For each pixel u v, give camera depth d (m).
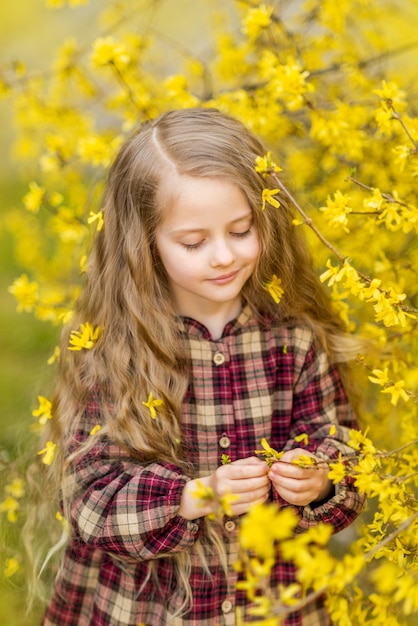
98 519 1.72
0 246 3.65
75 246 2.23
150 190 1.72
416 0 2.28
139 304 1.77
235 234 1.71
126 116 2.12
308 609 1.79
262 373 1.79
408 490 1.79
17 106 2.27
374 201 1.72
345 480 1.75
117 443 1.77
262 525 1.44
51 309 2.08
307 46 2.15
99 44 1.99
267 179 1.77
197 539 1.75
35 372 2.76
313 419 1.81
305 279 1.84
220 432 1.77
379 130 1.90
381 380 1.71
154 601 1.77
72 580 1.83
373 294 1.69
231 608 1.76
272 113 2.01
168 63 2.49
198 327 1.78
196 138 1.72
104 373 1.79
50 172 2.48
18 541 2.07
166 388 1.76
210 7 2.48
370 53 2.24
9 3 4.45
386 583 1.50
